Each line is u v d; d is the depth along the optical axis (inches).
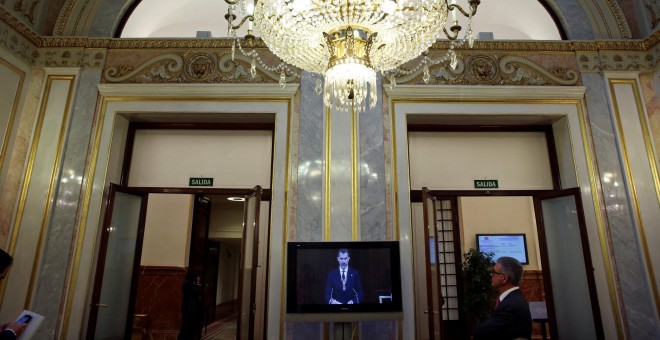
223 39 165.3
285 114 157.5
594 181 152.7
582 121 158.9
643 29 167.6
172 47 165.9
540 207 167.8
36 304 139.7
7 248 141.9
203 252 277.0
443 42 165.8
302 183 149.2
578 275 152.1
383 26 91.9
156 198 249.0
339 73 93.4
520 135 174.2
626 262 144.6
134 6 180.7
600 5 173.5
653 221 147.1
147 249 241.9
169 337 227.1
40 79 160.2
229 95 159.9
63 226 146.9
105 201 151.9
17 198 146.8
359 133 153.6
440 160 171.2
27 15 159.6
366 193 148.2
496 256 255.6
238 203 348.2
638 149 154.3
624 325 139.3
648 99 159.9
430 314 140.2
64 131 154.9
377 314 130.4
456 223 260.7
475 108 160.2
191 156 170.2
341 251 134.8
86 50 164.6
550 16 182.5
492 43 165.9
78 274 143.3
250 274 148.3
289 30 94.0
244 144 170.7
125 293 161.2
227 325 303.3
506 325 87.5
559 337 157.3
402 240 146.0
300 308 129.6
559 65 165.2
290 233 145.6
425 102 159.9
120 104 159.9
